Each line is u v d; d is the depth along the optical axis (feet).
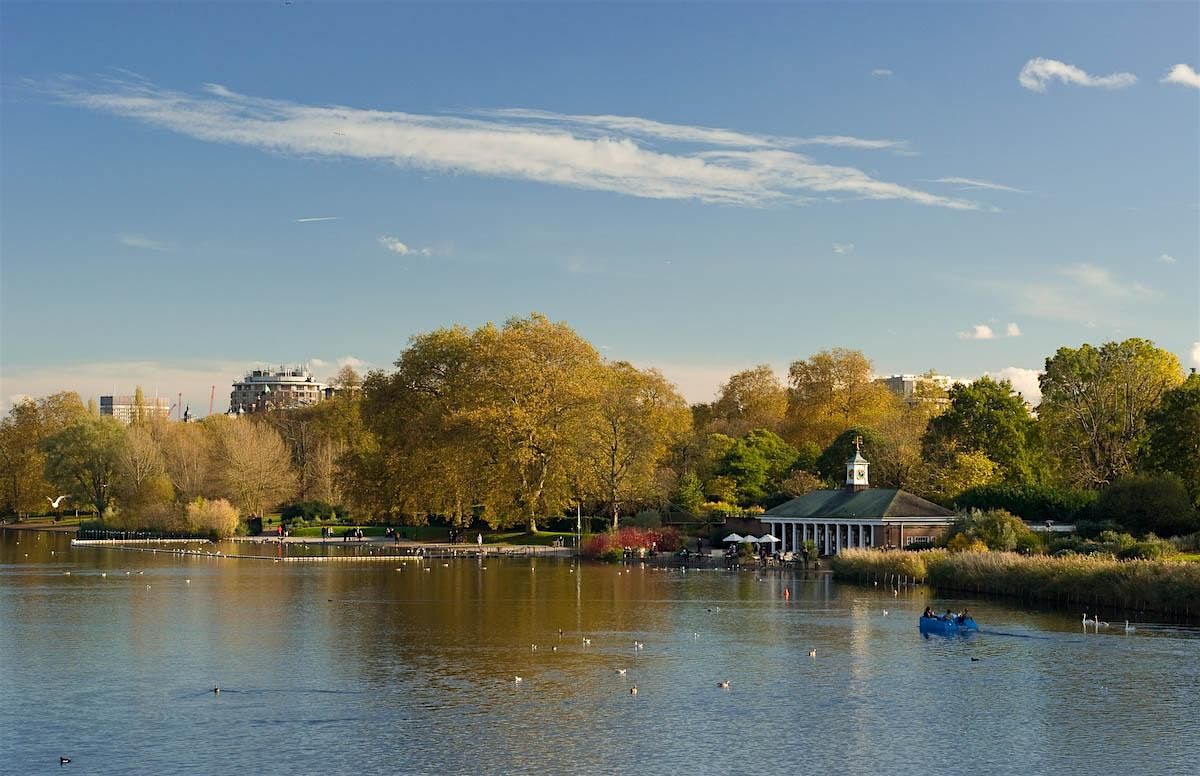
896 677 251.80
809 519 542.16
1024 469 600.80
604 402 630.33
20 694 233.76
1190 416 507.71
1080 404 596.70
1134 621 328.08
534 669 260.42
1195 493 506.07
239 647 288.71
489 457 635.25
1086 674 254.06
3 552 624.18
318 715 216.74
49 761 187.73
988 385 642.63
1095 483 577.84
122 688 239.50
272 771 182.60
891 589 421.18
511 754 192.13
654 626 324.80
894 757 191.52
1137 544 417.90
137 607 368.48
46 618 341.62
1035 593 381.60
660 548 584.81
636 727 209.26
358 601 386.32
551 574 489.26
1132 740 201.77
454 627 323.37
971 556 418.31
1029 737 203.31
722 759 189.88
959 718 216.54
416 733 204.44
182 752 192.44
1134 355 636.07
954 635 304.71
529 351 641.81
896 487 638.53
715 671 258.37
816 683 245.86
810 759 190.08
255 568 520.42
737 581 455.63
